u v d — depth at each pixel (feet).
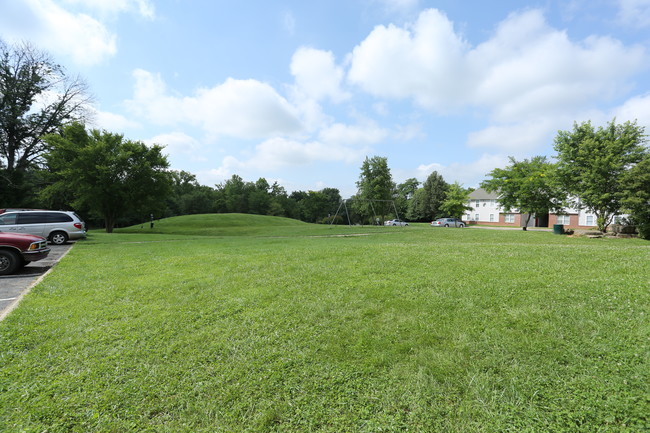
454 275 19.72
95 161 88.63
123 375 10.55
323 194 303.48
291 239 60.23
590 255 25.16
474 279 18.56
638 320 12.06
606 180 74.18
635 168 69.21
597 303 13.99
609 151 73.61
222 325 14.32
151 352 12.06
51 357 11.69
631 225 77.20
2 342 12.71
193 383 10.07
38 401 9.20
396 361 10.82
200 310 16.24
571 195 82.84
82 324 14.70
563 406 8.19
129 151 92.38
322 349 11.87
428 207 223.30
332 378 10.05
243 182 309.42
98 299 18.43
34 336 13.37
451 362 10.50
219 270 24.91
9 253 27.71
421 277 19.69
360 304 15.99
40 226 50.11
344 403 8.89
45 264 32.86
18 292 21.57
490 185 108.88
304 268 24.06
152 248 41.78
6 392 9.57
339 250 32.35
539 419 7.82
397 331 12.93
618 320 12.25
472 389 9.11
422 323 13.41
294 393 9.43
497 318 13.39
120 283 21.99
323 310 15.43
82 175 86.53
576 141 79.97
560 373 9.53
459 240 65.16
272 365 10.93
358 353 11.46
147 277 23.54
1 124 95.04
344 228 107.04
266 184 348.38
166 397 9.46
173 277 23.22
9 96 95.61
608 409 7.91
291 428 8.09
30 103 103.60
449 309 14.65
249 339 12.87
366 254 28.99
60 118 106.22
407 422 8.08
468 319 13.51
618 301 13.92
